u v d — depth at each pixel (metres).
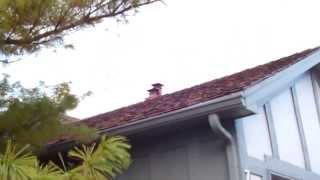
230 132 6.90
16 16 5.09
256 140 7.54
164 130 7.30
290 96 9.02
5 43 5.31
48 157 7.82
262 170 7.36
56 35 5.54
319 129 9.65
